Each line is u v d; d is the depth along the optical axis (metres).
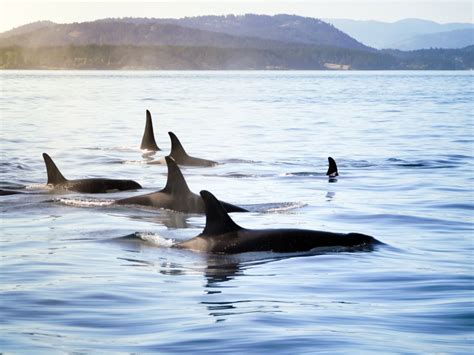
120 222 40.16
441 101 168.38
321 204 45.41
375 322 23.77
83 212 42.91
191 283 28.48
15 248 34.28
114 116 120.88
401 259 32.12
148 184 53.91
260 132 94.44
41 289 27.56
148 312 24.88
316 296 26.70
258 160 67.06
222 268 30.67
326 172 59.03
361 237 34.44
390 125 104.75
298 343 21.83
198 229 38.44
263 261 31.70
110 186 49.97
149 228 38.56
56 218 41.22
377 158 68.31
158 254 33.03
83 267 30.86
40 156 69.75
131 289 27.59
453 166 63.16
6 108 135.50
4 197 47.34
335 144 80.50
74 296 26.67
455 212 43.22
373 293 27.12
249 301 26.08
